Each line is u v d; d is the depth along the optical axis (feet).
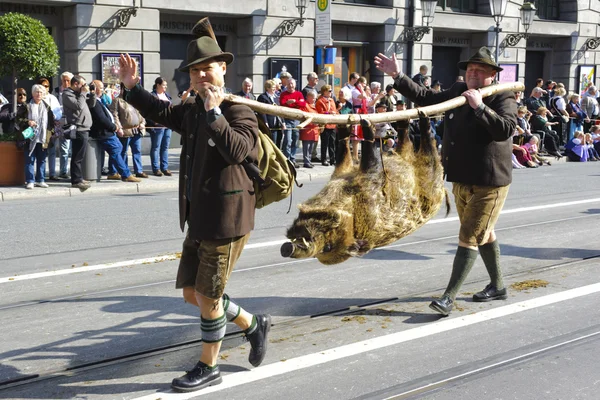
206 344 13.50
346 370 14.56
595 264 23.70
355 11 71.97
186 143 13.11
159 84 43.11
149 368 14.65
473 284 21.01
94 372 14.43
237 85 66.69
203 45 12.28
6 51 41.24
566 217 32.91
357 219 14.67
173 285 20.92
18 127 38.19
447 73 85.97
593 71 97.14
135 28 57.52
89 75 55.62
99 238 27.35
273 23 65.77
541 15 92.94
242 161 12.37
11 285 20.75
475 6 84.94
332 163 52.49
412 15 75.72
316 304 19.07
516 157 56.65
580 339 16.47
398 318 17.89
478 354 15.49
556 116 66.03
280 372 14.40
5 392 13.46
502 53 86.22
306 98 48.93
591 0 95.09
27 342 16.12
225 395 13.33
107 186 40.14
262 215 32.68
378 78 75.97
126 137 42.63
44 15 54.90
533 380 14.16
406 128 16.49
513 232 29.09
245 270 22.58
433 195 16.33
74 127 38.75
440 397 13.34
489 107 17.13
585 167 57.26
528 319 17.84
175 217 32.14
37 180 39.68
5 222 30.45
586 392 13.66
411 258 24.44
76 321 17.60
